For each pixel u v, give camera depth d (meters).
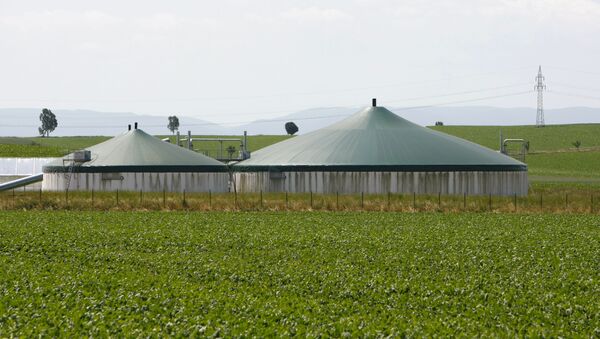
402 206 107.00
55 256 63.41
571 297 46.19
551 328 39.31
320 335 36.72
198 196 113.94
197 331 37.47
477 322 39.91
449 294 47.62
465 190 132.00
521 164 138.25
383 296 46.62
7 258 61.00
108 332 37.47
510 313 42.09
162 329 38.50
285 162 136.38
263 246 69.25
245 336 36.69
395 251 66.00
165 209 106.12
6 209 105.44
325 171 132.50
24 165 198.00
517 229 83.00
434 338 36.28
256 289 48.78
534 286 49.56
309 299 46.00
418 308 43.72
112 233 77.69
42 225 84.75
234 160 162.75
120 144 141.75
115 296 45.91
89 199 109.44
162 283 50.22
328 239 73.62
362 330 37.69
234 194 117.38
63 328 38.12
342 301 45.59
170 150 142.00
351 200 111.06
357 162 132.62
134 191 126.50
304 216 97.25
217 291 47.84
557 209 105.56
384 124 144.75
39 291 46.88
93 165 135.38
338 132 143.62
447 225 86.81
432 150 136.00
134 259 61.50
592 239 74.44
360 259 61.00
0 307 42.31
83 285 49.31
